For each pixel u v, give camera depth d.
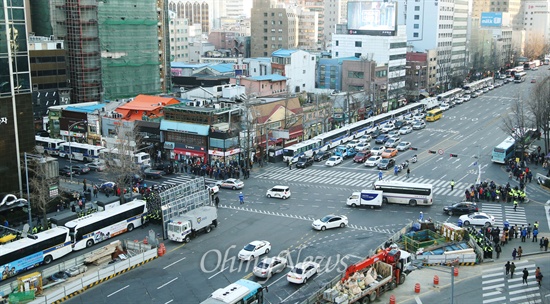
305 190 87.94
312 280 55.19
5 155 76.94
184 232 65.56
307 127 124.69
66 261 57.66
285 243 65.25
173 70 169.62
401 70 182.12
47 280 55.66
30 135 83.06
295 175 97.56
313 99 137.88
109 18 140.62
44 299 50.03
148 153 109.25
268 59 173.88
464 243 62.22
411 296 51.50
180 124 106.56
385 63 172.38
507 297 51.00
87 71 136.25
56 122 123.44
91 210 72.62
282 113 116.19
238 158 104.56
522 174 87.44
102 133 116.31
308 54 163.75
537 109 120.38
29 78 82.25
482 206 79.44
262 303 48.28
